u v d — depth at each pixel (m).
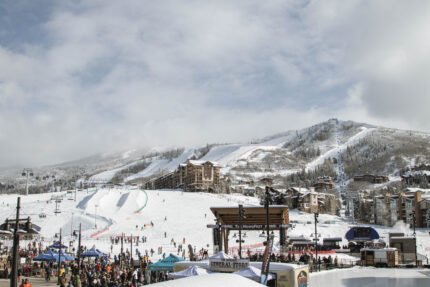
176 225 114.12
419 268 61.97
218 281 13.52
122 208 140.00
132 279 34.47
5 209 139.50
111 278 35.72
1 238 78.25
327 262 62.28
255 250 75.38
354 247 83.94
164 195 163.50
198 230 107.50
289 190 193.50
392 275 50.62
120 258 58.56
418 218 141.00
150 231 106.75
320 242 95.25
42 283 40.53
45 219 124.50
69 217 127.19
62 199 154.62
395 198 152.12
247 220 59.66
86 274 36.84
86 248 75.44
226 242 60.16
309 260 57.84
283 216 55.72
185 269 29.06
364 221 161.50
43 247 80.62
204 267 30.84
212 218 123.69
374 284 41.38
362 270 58.16
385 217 152.12
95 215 129.38
